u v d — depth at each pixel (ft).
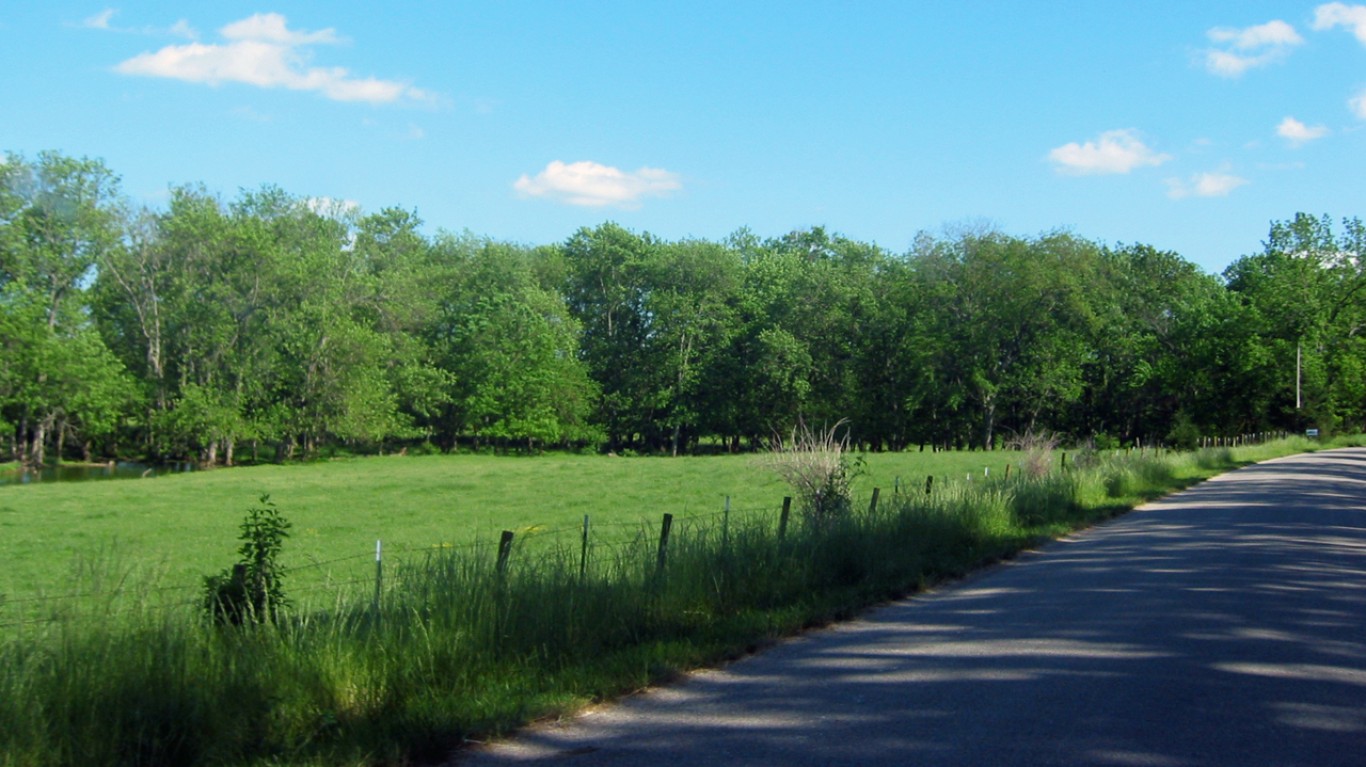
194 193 185.68
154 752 18.13
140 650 19.76
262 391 183.93
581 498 99.60
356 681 21.72
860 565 39.96
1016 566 45.50
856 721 20.72
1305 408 220.43
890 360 235.40
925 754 18.38
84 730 17.81
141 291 179.11
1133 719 20.39
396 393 209.05
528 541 60.75
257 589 24.32
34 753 16.93
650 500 97.14
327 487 115.24
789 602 34.30
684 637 28.94
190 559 60.80
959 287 221.05
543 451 242.99
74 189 164.55
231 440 180.45
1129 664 25.27
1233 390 226.79
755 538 37.83
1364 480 108.17
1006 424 237.66
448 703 21.59
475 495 104.17
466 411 230.07
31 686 18.01
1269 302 225.35
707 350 240.73
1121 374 238.89
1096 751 18.39
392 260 226.79
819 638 30.01
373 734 19.85
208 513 88.58
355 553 61.72
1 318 153.17
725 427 241.76
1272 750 18.42
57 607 21.04
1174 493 89.81
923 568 42.50
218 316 177.99
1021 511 61.46
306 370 186.29
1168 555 47.19
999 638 29.04
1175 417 214.07
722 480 120.47
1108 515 69.00
